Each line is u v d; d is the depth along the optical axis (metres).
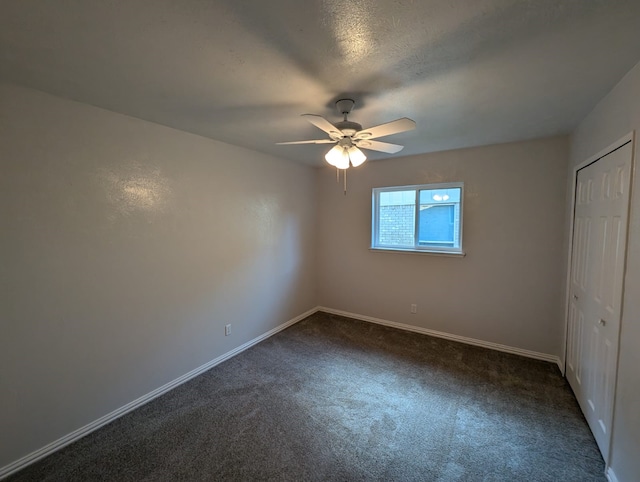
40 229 1.80
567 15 1.11
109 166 2.10
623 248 1.57
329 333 3.70
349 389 2.51
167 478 1.67
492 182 3.15
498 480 1.64
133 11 1.09
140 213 2.30
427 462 1.77
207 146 2.79
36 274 1.79
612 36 1.25
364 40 1.27
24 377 1.76
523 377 2.67
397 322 3.88
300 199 4.07
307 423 2.10
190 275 2.69
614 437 1.61
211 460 1.79
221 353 3.01
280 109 2.07
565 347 2.67
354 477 1.67
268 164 3.51
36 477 1.69
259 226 3.42
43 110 1.79
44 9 1.07
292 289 4.00
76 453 1.86
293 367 2.88
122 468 1.74
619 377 1.57
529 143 2.95
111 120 2.10
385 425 2.08
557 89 1.77
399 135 2.75
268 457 1.81
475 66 1.50
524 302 3.08
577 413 2.18
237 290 3.17
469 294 3.36
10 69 1.52
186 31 1.22
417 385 2.56
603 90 1.79
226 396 2.43
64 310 1.91
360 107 2.03
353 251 4.16
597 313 1.93
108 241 2.12
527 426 2.05
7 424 1.71
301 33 1.22
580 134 2.40
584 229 2.25
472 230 3.29
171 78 1.62
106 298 2.12
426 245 3.65
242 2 1.04
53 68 1.52
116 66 1.50
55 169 1.85
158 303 2.45
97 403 2.08
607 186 1.82
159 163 2.41
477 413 2.19
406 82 1.66
